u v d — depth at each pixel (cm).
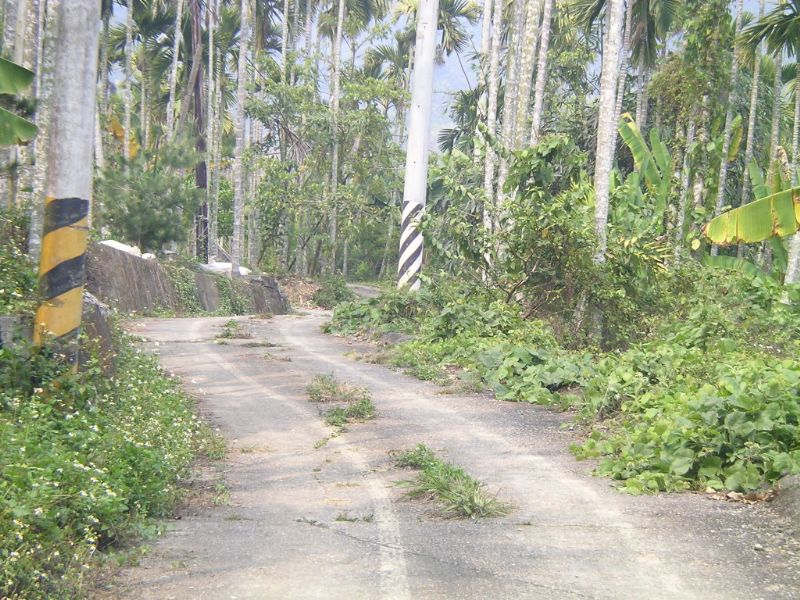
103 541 573
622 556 553
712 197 2247
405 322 1955
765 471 727
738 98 3588
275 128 4669
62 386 852
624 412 1032
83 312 1010
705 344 1455
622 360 1269
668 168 2197
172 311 2895
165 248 3375
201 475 800
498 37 2920
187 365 1466
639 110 3384
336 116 4569
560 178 1895
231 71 5134
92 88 865
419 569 527
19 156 1802
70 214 866
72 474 598
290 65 4716
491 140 1764
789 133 3800
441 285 1880
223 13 4916
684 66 2231
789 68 3681
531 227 1645
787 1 2373
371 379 1368
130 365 1195
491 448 909
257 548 573
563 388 1248
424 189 2175
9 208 1495
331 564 537
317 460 861
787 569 526
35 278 1017
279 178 4500
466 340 1543
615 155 3316
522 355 1321
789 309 1794
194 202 3200
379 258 7156
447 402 1184
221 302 3391
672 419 863
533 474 797
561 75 3822
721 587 494
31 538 502
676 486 737
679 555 555
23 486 557
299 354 1650
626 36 3219
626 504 691
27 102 1305
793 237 2055
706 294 1691
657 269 1712
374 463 848
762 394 823
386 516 657
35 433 705
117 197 3075
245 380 1338
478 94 4050
